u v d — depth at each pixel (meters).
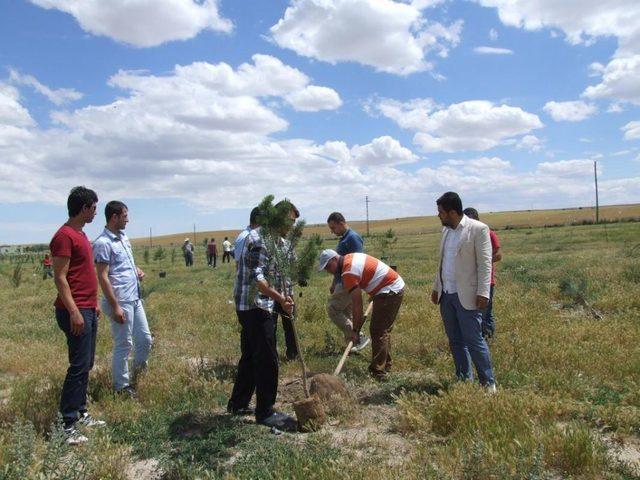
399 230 104.62
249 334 4.95
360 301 6.26
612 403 4.85
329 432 4.56
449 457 3.86
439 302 5.92
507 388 5.44
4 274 28.89
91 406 5.47
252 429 4.72
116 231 5.93
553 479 3.58
